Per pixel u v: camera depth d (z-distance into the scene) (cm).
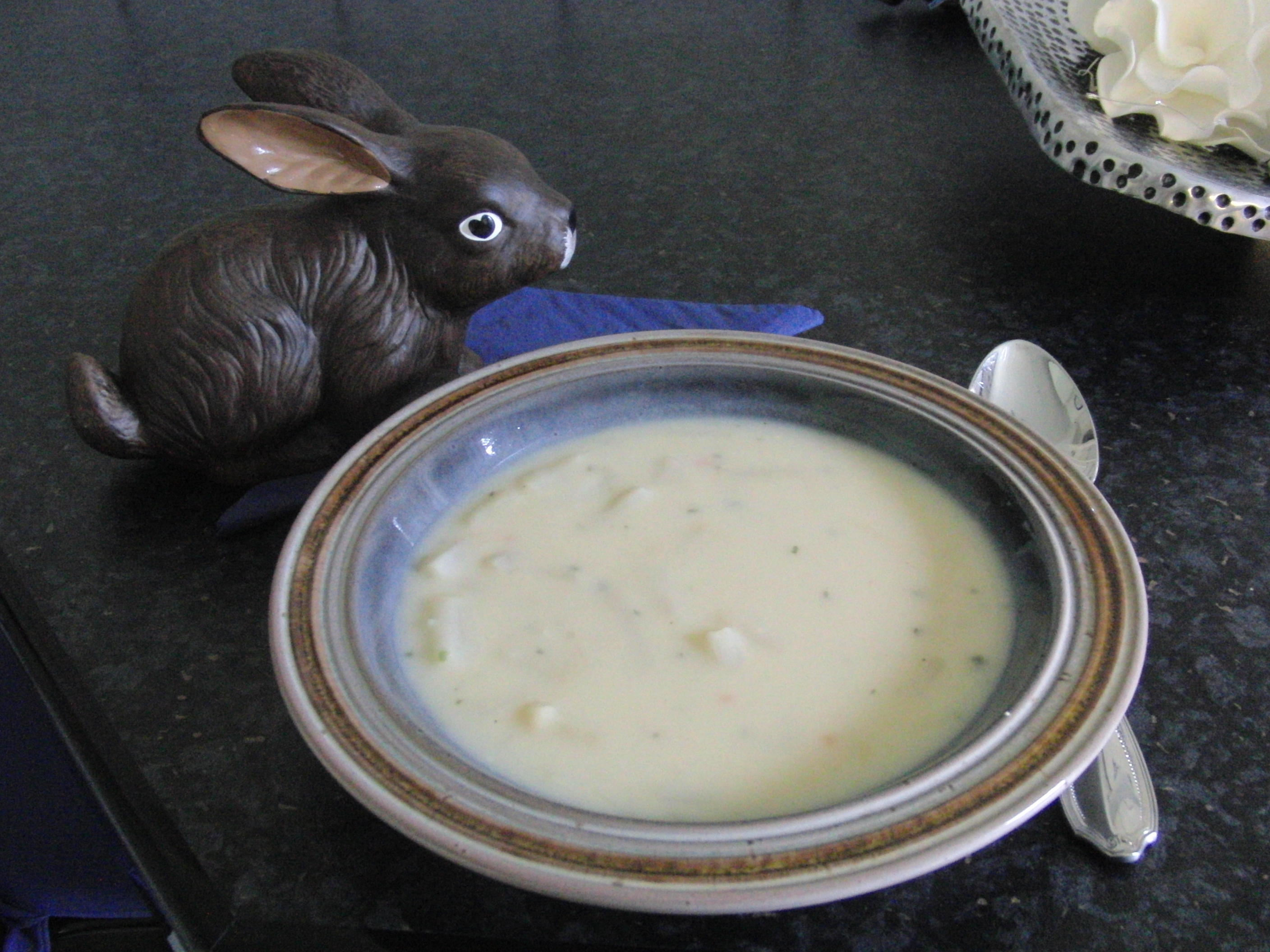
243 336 46
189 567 47
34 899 51
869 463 47
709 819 36
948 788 32
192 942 35
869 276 64
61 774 47
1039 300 62
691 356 49
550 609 42
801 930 35
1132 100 62
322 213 47
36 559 47
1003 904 36
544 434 48
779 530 45
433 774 32
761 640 41
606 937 35
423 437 45
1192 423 54
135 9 99
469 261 46
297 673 35
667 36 92
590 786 36
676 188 72
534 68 87
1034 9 71
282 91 47
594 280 64
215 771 39
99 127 79
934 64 87
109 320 61
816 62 88
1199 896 36
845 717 38
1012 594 41
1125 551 38
